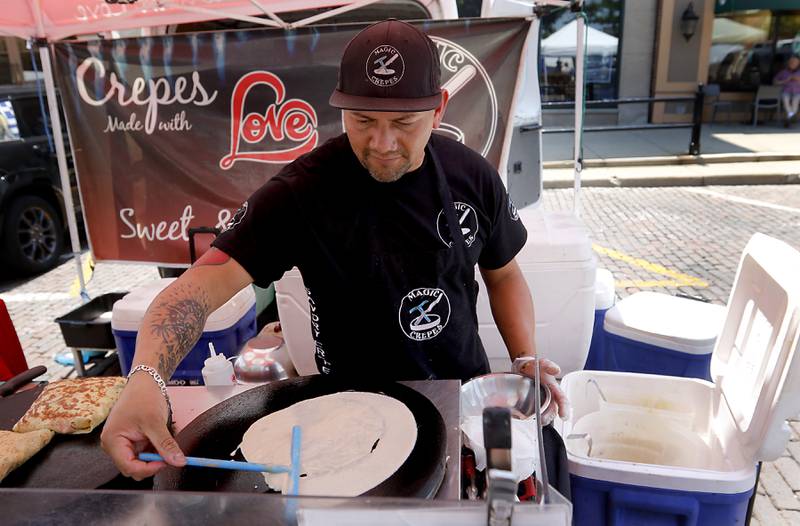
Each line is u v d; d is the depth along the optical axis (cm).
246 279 122
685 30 1031
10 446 103
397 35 103
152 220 316
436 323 130
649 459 177
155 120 301
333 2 295
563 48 1046
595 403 187
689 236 559
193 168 304
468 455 99
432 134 132
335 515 60
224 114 295
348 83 104
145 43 290
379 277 125
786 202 664
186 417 116
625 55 1066
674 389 181
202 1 293
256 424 104
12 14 283
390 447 95
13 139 498
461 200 128
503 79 276
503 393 116
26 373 153
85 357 312
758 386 146
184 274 117
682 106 1091
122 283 505
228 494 64
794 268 140
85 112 306
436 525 58
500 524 55
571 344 219
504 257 144
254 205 122
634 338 220
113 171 312
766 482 233
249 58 286
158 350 101
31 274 528
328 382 120
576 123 300
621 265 492
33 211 521
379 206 122
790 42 1073
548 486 62
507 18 268
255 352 193
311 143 293
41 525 64
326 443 97
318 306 133
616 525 147
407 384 118
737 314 170
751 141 944
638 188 766
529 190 363
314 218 122
